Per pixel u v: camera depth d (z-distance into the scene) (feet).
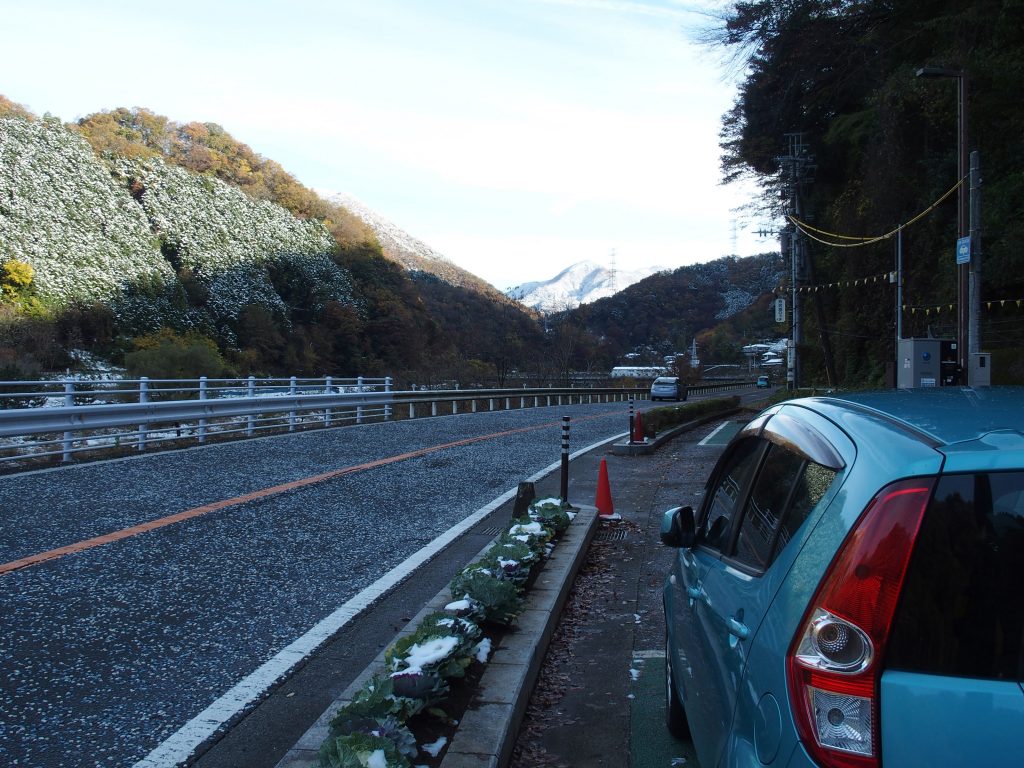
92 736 13.08
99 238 203.00
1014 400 7.96
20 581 21.22
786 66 128.77
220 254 234.79
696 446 62.03
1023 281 89.15
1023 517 5.95
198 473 39.52
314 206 341.82
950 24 91.25
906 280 114.93
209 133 333.21
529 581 20.35
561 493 32.24
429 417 86.28
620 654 17.78
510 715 12.45
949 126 107.55
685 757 12.85
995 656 5.68
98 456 45.19
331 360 241.55
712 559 10.62
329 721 11.92
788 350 152.15
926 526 5.99
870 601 5.93
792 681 6.23
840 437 7.60
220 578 22.29
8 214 187.73
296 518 30.22
